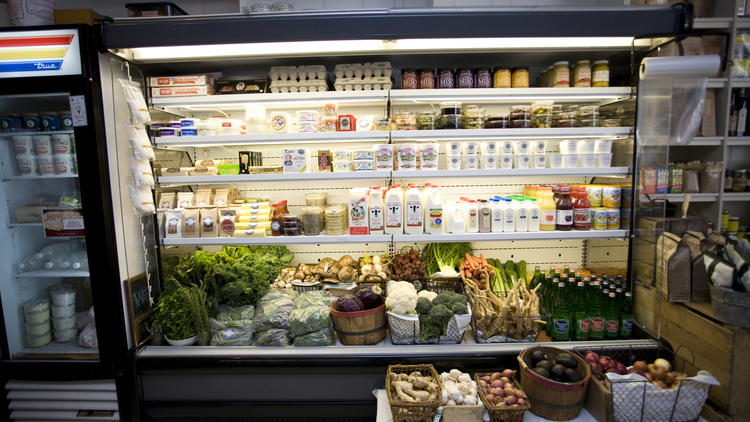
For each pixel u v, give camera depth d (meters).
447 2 2.57
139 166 2.26
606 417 1.75
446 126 2.43
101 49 2.05
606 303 2.37
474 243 2.94
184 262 2.57
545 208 2.43
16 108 2.44
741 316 1.76
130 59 2.29
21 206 2.32
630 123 2.35
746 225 2.96
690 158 2.79
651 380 1.88
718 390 1.84
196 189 2.90
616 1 2.51
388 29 2.02
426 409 1.74
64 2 3.01
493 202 2.48
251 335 2.33
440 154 2.86
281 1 2.30
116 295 2.15
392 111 2.82
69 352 2.31
